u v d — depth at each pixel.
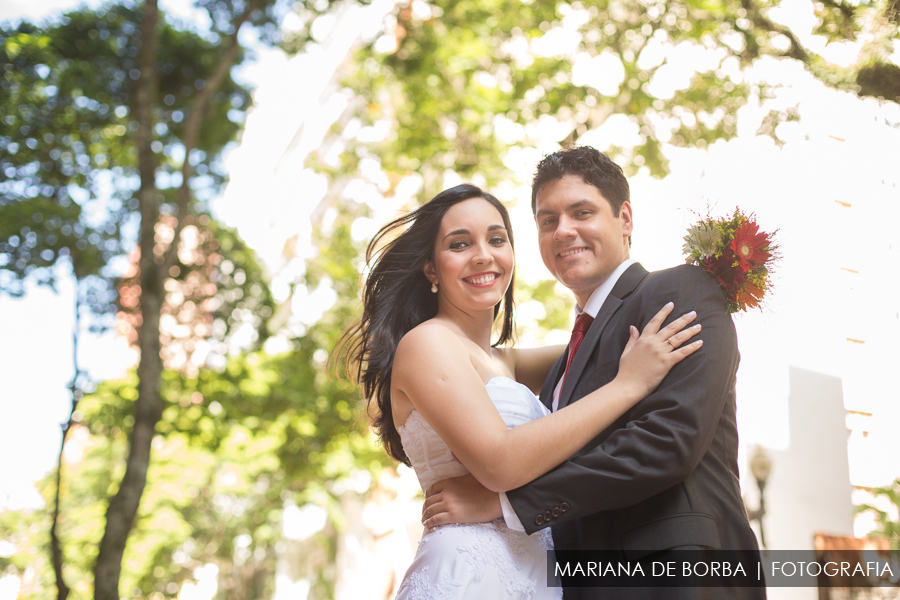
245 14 10.47
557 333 9.14
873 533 4.50
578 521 2.54
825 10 4.35
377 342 3.00
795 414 6.50
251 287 11.73
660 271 2.64
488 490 2.56
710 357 2.36
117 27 11.08
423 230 2.96
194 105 10.43
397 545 15.76
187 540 19.58
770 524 6.57
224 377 11.04
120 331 11.62
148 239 9.70
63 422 10.51
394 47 10.46
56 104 10.88
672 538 2.28
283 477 16.67
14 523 18.72
